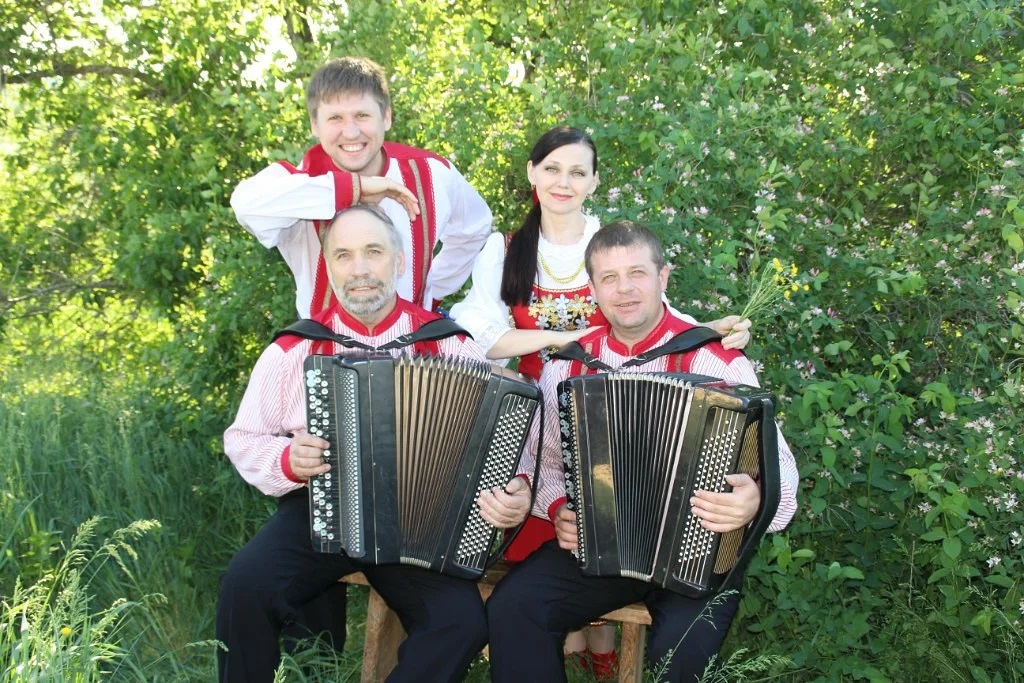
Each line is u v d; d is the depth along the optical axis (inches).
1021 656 144.4
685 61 187.2
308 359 119.0
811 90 191.3
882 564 159.6
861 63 199.5
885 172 203.5
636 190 173.6
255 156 242.1
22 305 316.5
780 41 207.0
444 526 121.2
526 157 200.8
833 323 160.2
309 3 282.4
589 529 119.2
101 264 310.7
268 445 127.6
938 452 152.6
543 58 217.0
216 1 263.6
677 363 129.0
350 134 139.5
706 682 117.8
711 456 115.6
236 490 185.6
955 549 138.4
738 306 163.9
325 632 148.3
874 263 173.3
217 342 205.2
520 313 145.0
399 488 120.1
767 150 184.7
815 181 190.5
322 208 134.8
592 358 130.0
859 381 151.4
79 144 270.8
